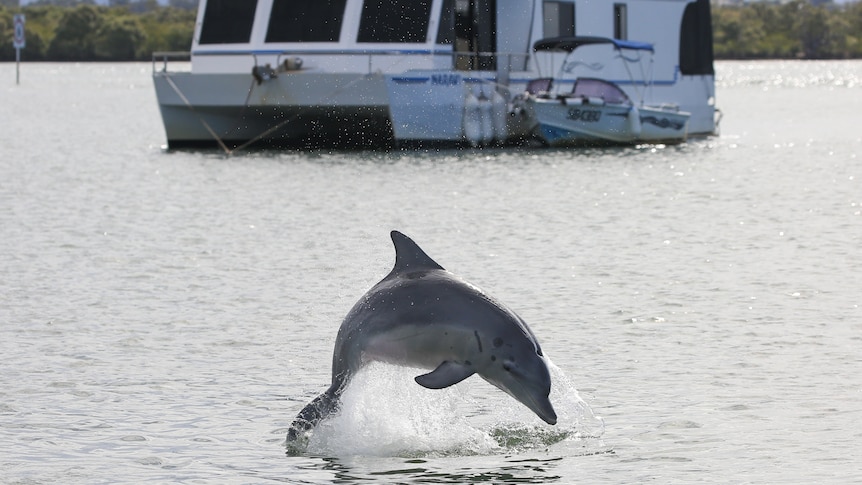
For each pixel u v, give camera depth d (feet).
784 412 124.26
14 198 305.73
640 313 172.86
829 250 226.17
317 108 425.69
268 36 433.07
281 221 268.62
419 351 106.01
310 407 113.91
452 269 207.72
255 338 158.92
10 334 160.15
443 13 432.66
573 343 155.02
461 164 396.78
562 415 124.26
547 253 224.74
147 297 184.85
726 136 542.98
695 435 117.39
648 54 498.69
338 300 183.32
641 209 288.92
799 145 486.79
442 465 109.60
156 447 115.34
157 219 271.49
